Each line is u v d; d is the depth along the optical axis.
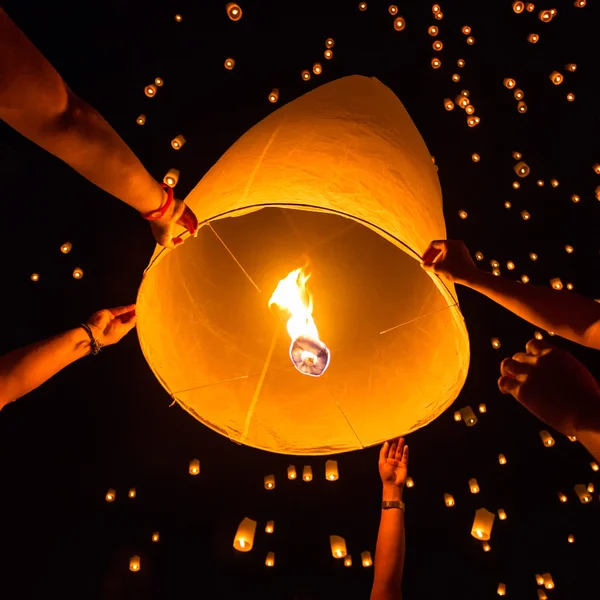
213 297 1.57
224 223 1.67
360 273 1.69
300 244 1.81
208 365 1.48
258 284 1.71
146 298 1.32
